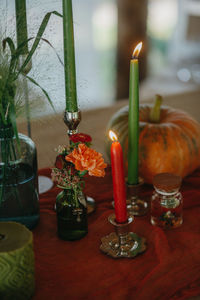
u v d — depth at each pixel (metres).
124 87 3.04
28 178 0.83
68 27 0.77
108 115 1.47
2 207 0.83
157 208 0.87
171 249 0.81
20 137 0.82
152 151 0.98
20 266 0.66
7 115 0.78
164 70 3.70
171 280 0.73
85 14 4.11
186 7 3.07
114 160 0.74
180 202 0.87
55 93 0.80
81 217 0.83
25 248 0.66
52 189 1.01
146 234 0.86
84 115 1.46
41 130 1.36
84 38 4.08
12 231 0.69
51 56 0.77
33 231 0.88
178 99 1.71
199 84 3.33
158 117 1.04
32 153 0.83
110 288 0.72
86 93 0.84
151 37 3.96
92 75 2.56
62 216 0.82
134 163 0.89
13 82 0.76
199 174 1.08
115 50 2.97
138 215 0.92
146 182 1.04
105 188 1.03
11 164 0.81
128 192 0.93
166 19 3.97
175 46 3.58
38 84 0.74
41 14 0.76
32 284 0.70
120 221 0.78
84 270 0.77
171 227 0.87
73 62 0.79
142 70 3.15
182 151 1.00
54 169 0.80
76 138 0.77
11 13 0.75
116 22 2.84
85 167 0.74
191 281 0.74
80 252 0.81
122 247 0.80
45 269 0.77
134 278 0.75
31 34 0.76
